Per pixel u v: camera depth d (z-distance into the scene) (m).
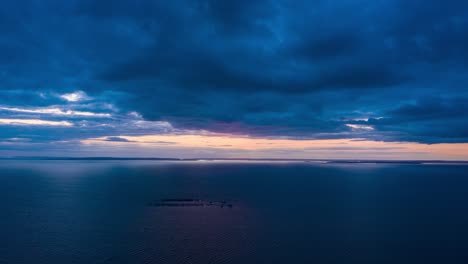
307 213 95.12
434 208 103.19
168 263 57.22
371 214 94.50
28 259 58.72
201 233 73.94
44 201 114.06
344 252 62.59
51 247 64.56
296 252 62.38
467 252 62.88
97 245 65.81
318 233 74.25
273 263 57.38
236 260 58.53
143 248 64.19
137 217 89.75
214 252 62.19
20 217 88.62
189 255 60.75
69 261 57.91
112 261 57.97
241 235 72.81
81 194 131.50
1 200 116.19
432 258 59.91
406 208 102.69
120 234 73.12
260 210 100.00
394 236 72.25
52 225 80.44
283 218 88.88
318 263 57.34
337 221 85.50
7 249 63.56
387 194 136.00
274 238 70.75
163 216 91.06
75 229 77.00
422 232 75.19
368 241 69.12
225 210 99.62
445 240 69.75
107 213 94.19
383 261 58.50
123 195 129.12
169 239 69.81
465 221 86.19
